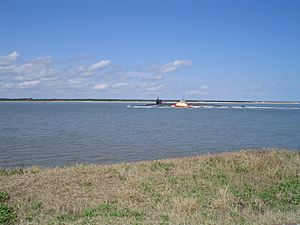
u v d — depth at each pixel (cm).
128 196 1017
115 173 1311
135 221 796
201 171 1348
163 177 1248
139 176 1255
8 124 5088
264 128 4853
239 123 5888
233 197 1030
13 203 951
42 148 2589
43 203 954
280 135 3850
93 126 4862
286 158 1645
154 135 3650
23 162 2023
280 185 1188
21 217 843
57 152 2403
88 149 2564
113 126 4891
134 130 4259
